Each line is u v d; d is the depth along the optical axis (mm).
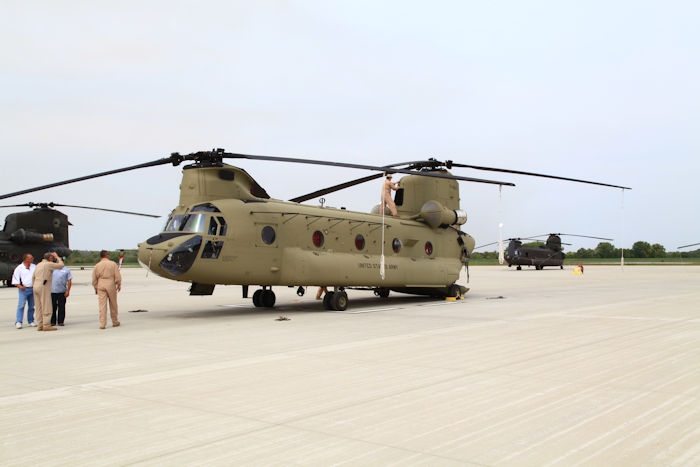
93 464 5004
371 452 5273
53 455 5219
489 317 15820
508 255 63000
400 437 5688
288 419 6285
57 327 14375
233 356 10031
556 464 4992
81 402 7012
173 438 5676
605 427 5992
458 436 5711
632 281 36125
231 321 15289
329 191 20812
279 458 5129
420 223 22172
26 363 9516
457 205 23406
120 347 11102
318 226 18312
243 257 16312
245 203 16844
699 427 5984
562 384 7828
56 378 8344
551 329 13219
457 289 22703
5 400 7113
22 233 32062
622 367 8930
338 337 12211
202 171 16500
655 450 5320
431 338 11953
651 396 7195
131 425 6094
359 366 9086
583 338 11828
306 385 7836
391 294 25594
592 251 120438
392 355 10023
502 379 8133
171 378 8312
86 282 37812
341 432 5844
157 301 22234
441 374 8469
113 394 7391
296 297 24141
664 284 32344
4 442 5574
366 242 19703
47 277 13750
